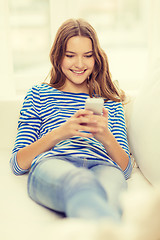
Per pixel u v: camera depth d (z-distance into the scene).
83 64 1.31
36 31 2.19
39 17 2.18
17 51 2.23
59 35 1.34
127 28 2.18
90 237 0.64
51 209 1.02
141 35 2.19
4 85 2.01
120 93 1.49
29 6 2.17
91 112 1.12
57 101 1.35
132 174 1.29
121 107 1.39
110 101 1.40
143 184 1.18
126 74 2.20
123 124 1.35
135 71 2.20
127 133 1.40
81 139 1.23
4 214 0.98
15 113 1.53
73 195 0.80
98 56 1.37
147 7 2.15
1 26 1.96
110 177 1.05
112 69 2.19
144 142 1.22
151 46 2.02
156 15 1.99
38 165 1.09
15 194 1.11
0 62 1.99
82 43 1.29
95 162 1.14
